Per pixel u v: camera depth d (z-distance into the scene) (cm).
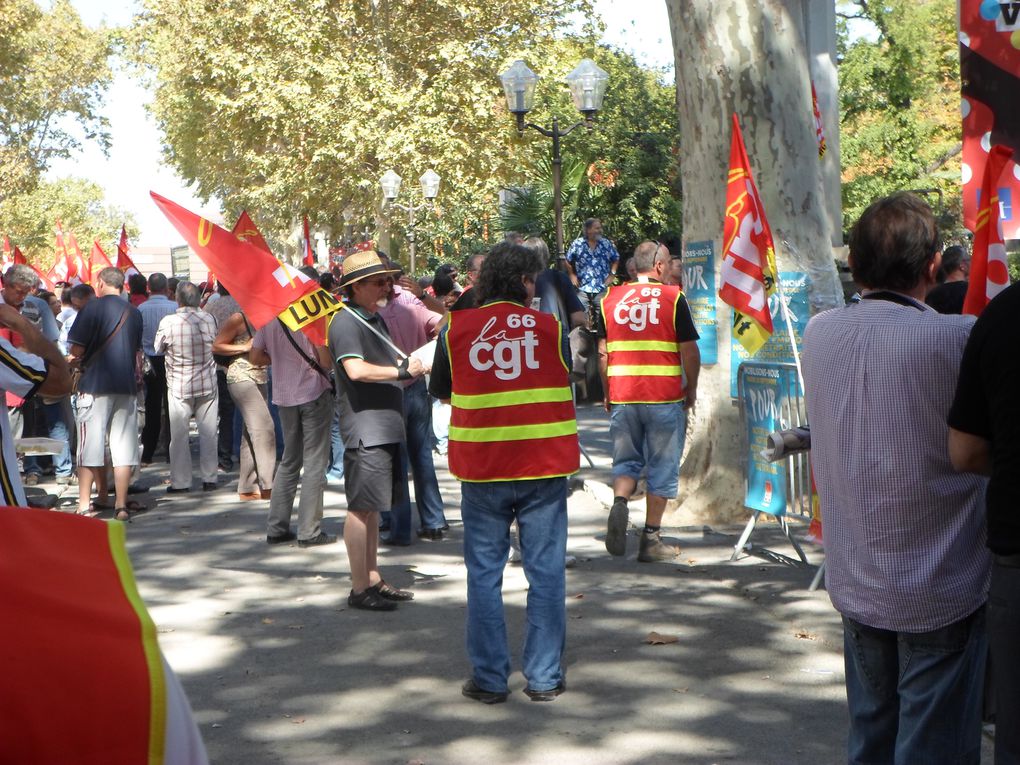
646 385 770
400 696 537
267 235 5050
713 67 895
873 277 323
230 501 1120
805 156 892
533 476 518
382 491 684
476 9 3950
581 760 455
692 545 826
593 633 625
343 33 3972
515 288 535
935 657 310
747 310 711
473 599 527
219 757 466
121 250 2108
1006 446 277
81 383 1019
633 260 780
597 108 1678
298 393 873
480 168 3922
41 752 118
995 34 673
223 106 4119
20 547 129
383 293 729
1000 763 286
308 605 706
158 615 689
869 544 313
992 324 280
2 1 4738
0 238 6375
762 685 539
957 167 3597
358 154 3844
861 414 312
